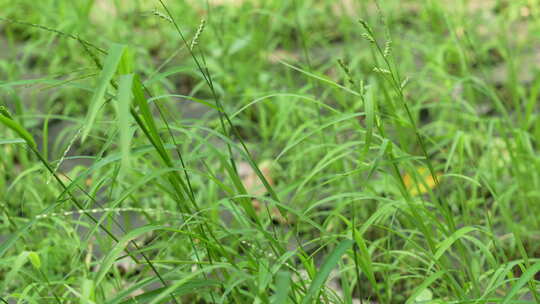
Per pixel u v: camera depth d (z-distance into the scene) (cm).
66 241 280
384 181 323
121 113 147
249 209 210
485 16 605
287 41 531
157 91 443
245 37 488
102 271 180
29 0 620
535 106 446
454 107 373
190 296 287
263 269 185
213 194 329
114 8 666
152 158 383
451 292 269
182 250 300
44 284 226
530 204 319
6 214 269
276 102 434
